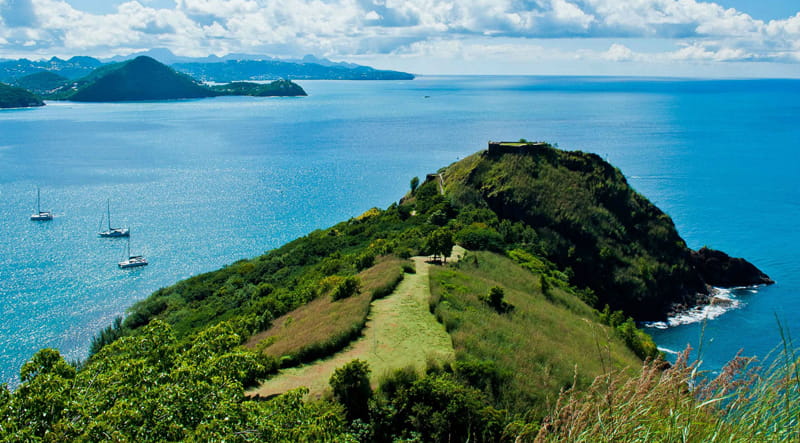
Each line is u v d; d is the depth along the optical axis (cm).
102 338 7225
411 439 2800
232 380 2100
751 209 15000
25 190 17200
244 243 12731
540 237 9531
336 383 3038
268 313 5825
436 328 4144
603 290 8931
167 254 11875
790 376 883
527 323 4716
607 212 10000
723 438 883
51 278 10375
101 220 14250
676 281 9300
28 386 1736
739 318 8438
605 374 1133
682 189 17300
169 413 1747
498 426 2717
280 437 1844
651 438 954
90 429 1592
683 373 1024
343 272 6944
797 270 10606
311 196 17200
